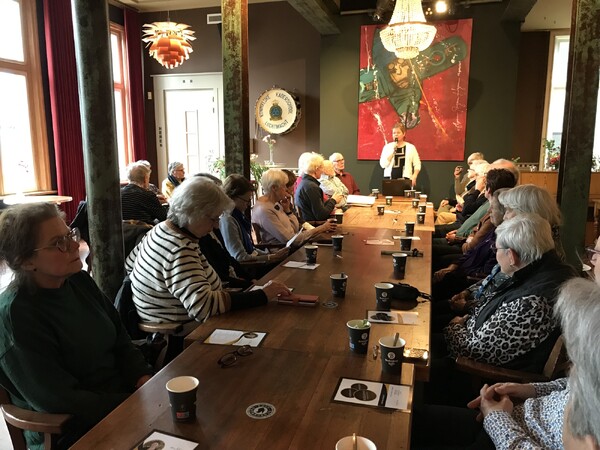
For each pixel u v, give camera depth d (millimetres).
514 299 1707
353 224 3928
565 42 7758
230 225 3023
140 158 8266
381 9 6211
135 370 1675
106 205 2543
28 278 1404
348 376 1333
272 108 7766
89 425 1370
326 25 6598
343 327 1700
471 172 5367
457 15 6582
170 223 1941
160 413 1156
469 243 3330
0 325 1350
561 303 831
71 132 6539
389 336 1494
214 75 8062
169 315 1958
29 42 6137
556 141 8047
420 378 1431
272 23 7719
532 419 1240
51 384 1342
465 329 1963
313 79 7695
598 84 2855
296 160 7965
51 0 6160
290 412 1149
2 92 5871
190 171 8484
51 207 1429
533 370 1653
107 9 2455
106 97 2477
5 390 1385
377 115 7105
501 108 6660
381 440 1035
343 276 2057
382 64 6945
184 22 8039
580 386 751
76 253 1439
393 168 6625
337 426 1090
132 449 1016
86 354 1516
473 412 1578
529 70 7820
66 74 6418
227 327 1702
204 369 1380
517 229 1773
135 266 2000
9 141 6000
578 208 2990
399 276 2342
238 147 3660
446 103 6816
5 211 1404
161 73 8281
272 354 1479
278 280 2285
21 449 1396
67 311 1482
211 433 1070
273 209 3645
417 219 3959
